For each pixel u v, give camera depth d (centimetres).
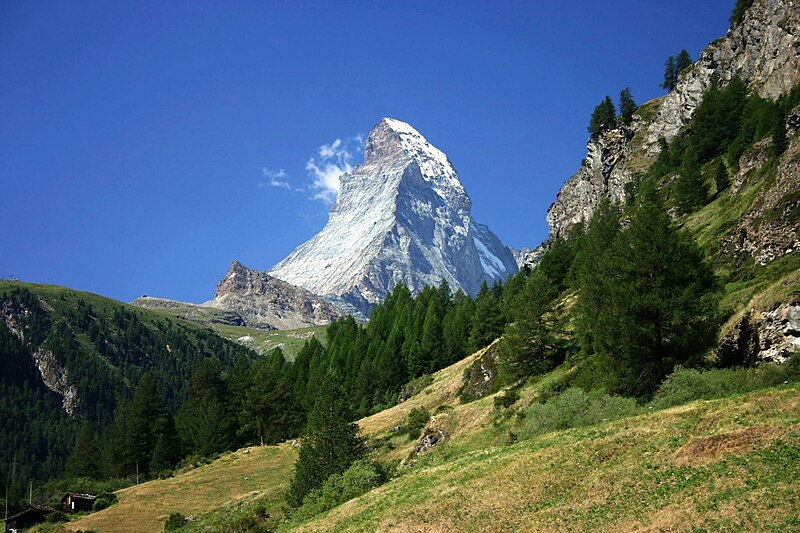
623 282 6419
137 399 14988
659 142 19150
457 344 14812
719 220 10838
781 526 3095
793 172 8088
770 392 4428
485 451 5994
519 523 4047
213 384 16650
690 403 4912
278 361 18738
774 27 15612
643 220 6525
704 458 3897
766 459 3644
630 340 6125
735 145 13162
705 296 6153
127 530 9131
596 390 6531
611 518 3703
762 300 5903
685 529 3341
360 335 17150
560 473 4450
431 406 11375
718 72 18450
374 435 10719
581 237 14938
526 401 7738
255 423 14675
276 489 9562
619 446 4475
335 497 6406
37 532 9375
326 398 8338
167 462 14338
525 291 9494
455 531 4241
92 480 14438
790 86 14325
